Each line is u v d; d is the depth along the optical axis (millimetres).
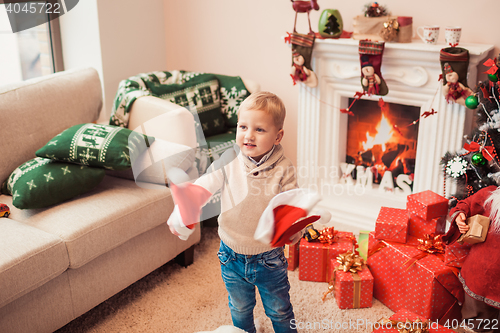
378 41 2297
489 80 1819
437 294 1783
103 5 2875
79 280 1776
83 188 1956
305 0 2588
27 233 1693
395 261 1907
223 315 1929
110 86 3043
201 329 1845
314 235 2133
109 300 2041
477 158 1805
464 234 1690
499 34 2246
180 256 2279
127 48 3111
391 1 2492
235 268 1479
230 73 3238
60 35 3000
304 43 2447
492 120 1813
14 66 2820
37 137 2188
